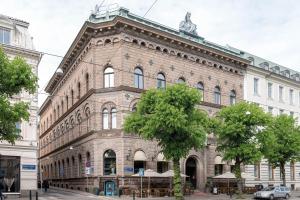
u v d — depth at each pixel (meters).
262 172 59.16
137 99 45.28
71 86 56.44
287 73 68.12
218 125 42.50
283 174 51.50
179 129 34.59
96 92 45.62
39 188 55.72
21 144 41.69
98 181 44.16
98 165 44.59
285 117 51.38
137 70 46.00
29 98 42.22
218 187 50.38
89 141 46.94
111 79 45.53
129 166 43.44
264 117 42.06
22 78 22.86
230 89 55.41
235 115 41.94
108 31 45.47
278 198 43.88
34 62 43.16
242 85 57.41
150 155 45.38
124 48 44.81
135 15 47.16
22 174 41.44
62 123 61.59
